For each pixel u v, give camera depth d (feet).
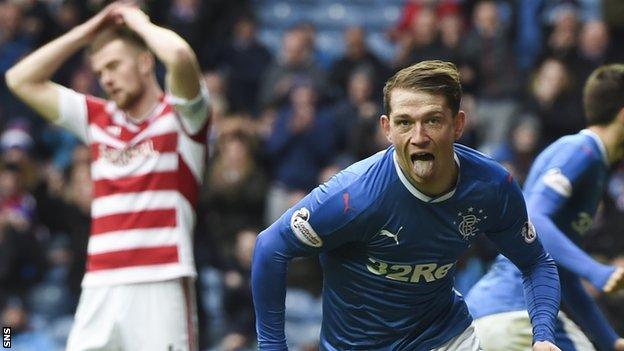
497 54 105.70
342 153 101.60
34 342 86.33
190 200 50.49
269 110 106.32
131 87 50.42
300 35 109.60
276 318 40.16
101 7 67.41
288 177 98.78
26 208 99.40
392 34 121.60
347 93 108.58
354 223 38.55
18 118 109.19
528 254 40.70
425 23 107.34
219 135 94.48
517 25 114.93
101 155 50.96
